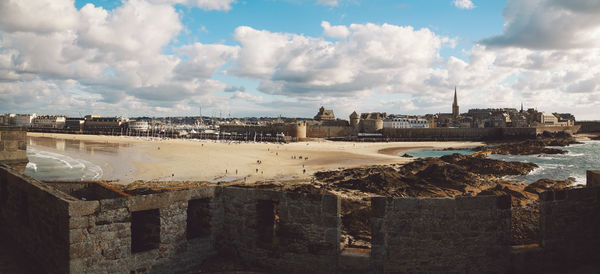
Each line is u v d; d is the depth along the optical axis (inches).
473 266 343.6
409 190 1424.7
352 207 900.0
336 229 351.9
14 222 411.5
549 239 356.5
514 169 2171.5
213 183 1870.1
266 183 1782.7
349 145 5856.3
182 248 375.9
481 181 1612.9
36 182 380.5
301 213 365.1
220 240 408.8
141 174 2244.1
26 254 378.9
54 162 2856.8
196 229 417.7
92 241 312.7
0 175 454.3
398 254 343.3
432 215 340.5
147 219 368.5
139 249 374.0
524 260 348.5
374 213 346.9
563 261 357.7
